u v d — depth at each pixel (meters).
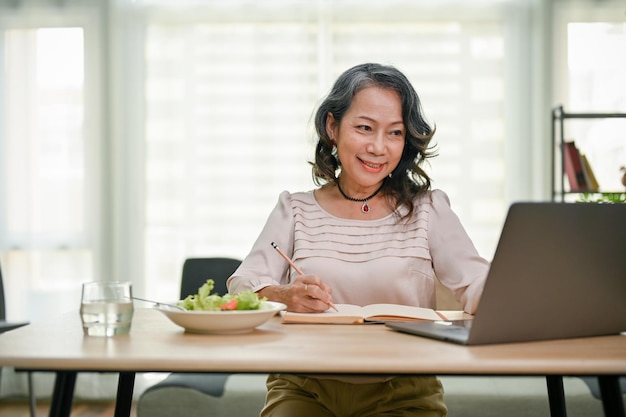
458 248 1.62
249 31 4.28
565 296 1.15
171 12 4.29
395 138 1.63
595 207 1.13
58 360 1.00
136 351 1.04
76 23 4.29
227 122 4.29
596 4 4.20
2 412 3.85
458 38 4.25
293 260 1.66
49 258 4.25
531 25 4.24
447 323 1.30
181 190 4.28
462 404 2.61
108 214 4.28
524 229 1.08
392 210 1.70
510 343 1.14
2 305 3.38
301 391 1.52
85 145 4.28
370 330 1.29
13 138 4.27
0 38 4.27
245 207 4.27
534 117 4.23
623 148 4.14
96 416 3.76
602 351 1.07
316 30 4.27
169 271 4.27
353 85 1.63
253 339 1.17
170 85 4.29
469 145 4.24
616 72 4.20
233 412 2.63
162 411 2.62
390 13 4.25
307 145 4.27
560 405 1.52
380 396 1.47
